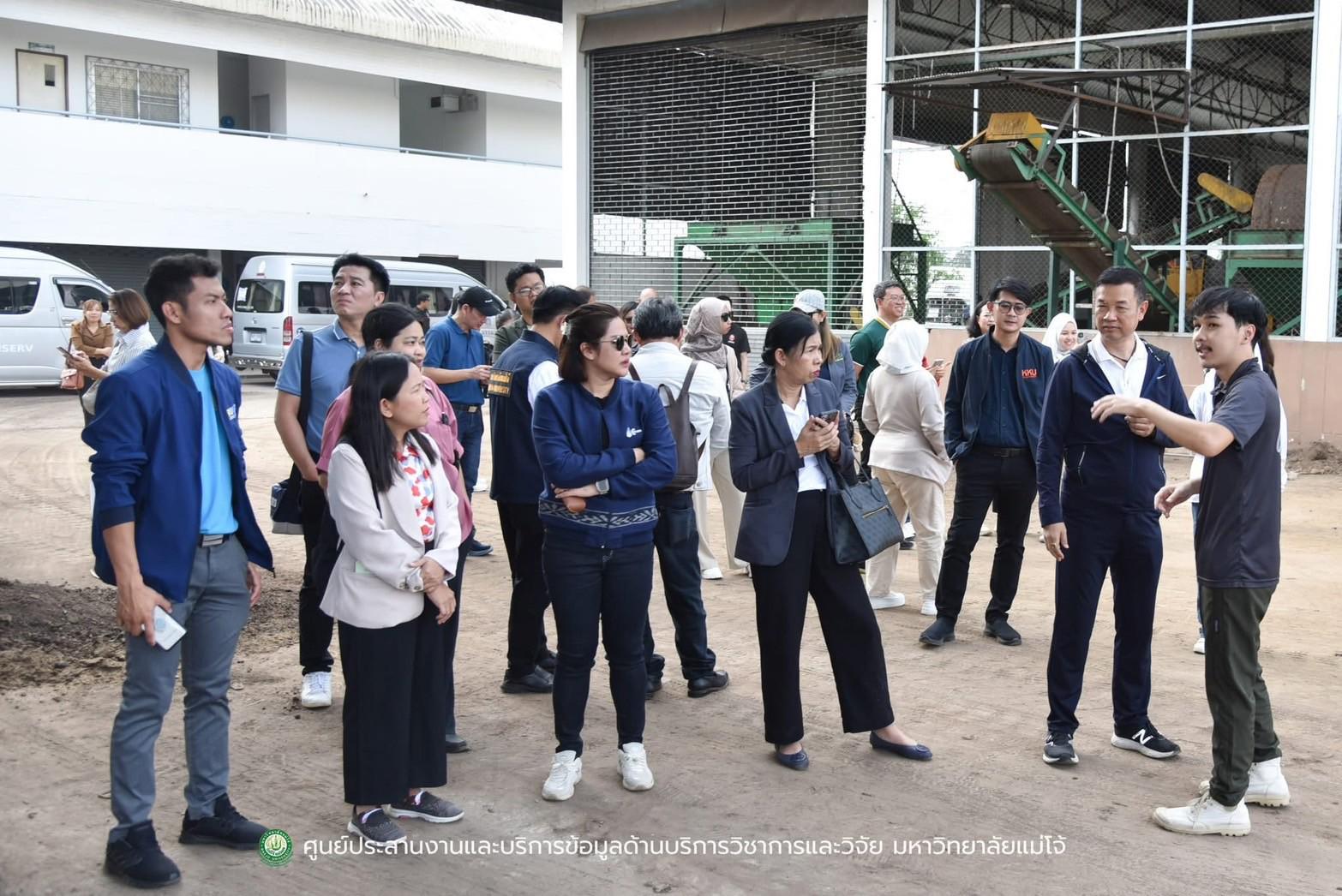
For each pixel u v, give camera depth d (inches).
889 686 229.0
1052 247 497.0
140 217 927.0
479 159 1114.7
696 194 660.7
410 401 157.3
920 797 179.8
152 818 167.9
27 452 535.5
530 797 178.9
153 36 968.9
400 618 158.2
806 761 190.7
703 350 322.7
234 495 158.7
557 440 173.6
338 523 158.2
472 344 346.3
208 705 160.1
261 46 1024.2
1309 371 495.8
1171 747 193.6
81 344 502.0
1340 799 177.9
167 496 148.4
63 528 374.0
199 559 154.3
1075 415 190.2
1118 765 191.8
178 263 150.2
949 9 577.6
